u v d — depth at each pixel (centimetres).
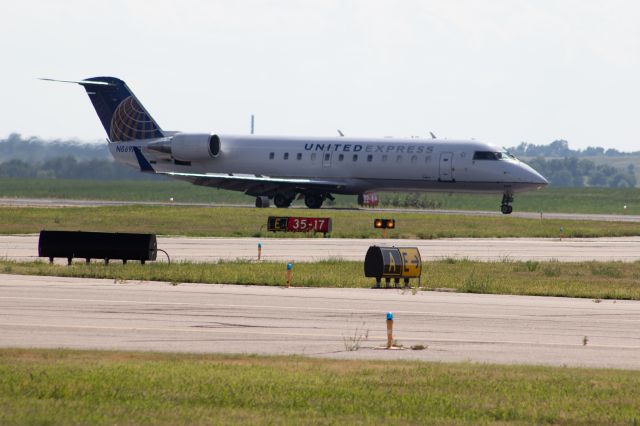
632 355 7225
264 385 5634
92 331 7700
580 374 6234
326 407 5169
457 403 5338
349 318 8856
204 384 5612
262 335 7762
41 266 12950
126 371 5922
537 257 16838
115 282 11350
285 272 12838
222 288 11100
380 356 6925
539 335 8125
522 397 5516
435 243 19425
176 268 13012
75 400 5159
